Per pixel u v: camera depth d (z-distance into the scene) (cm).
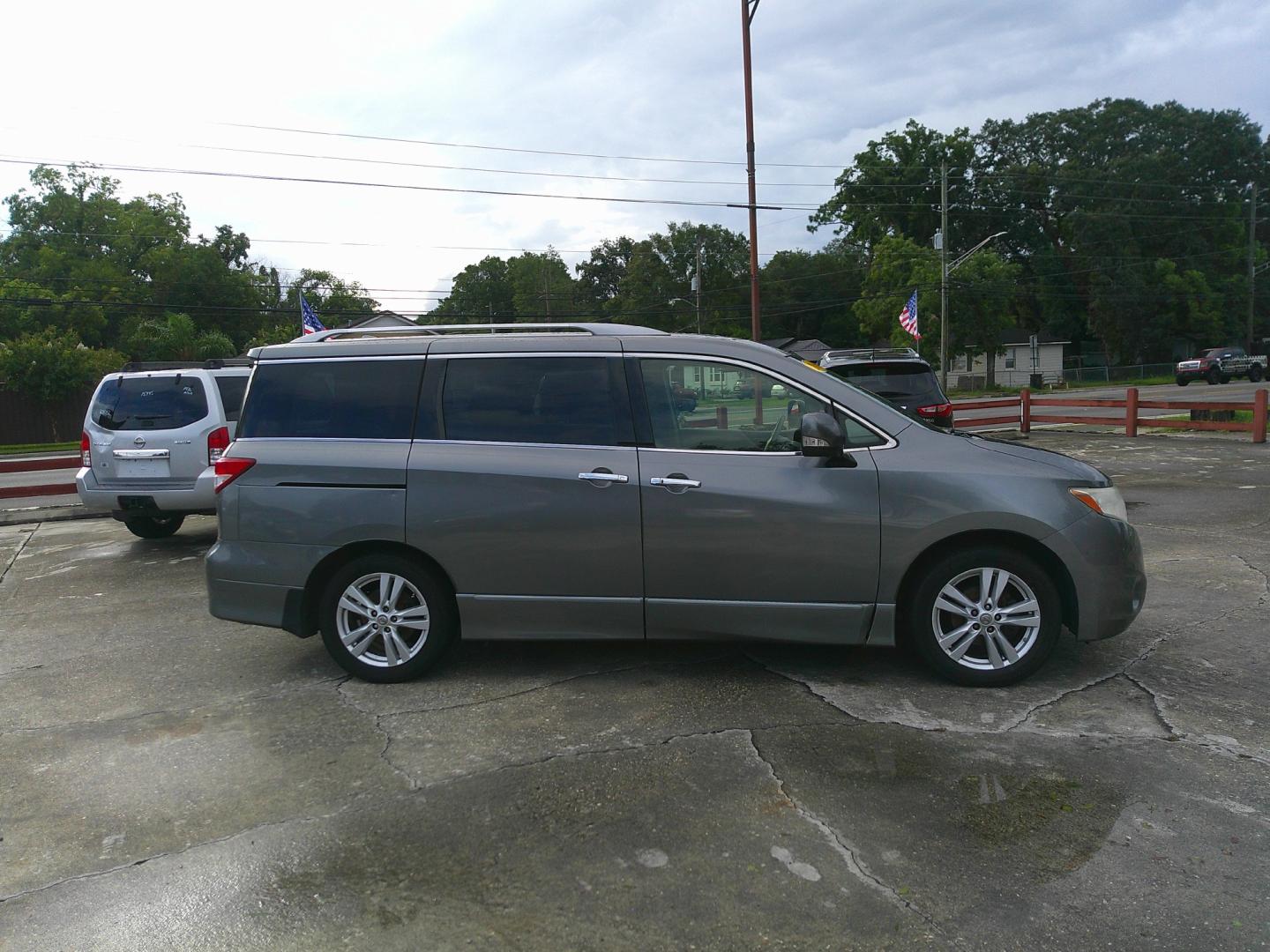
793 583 446
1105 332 6006
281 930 271
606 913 275
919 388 1120
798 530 441
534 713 432
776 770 365
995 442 475
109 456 873
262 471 477
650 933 265
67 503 1370
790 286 8350
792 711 425
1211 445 1507
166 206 6312
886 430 451
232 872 303
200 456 861
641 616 459
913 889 284
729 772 364
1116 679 459
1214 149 6469
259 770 379
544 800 346
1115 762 367
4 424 3438
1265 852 300
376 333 514
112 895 291
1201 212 6241
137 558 870
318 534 470
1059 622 441
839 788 349
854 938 261
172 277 6144
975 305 5200
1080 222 6069
